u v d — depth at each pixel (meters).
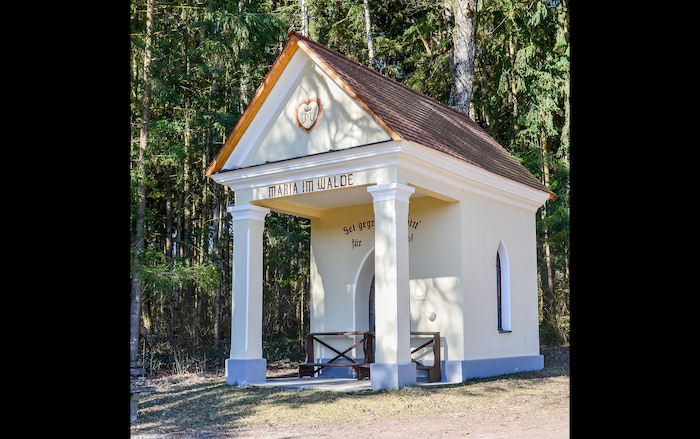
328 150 13.98
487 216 15.74
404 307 12.62
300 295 28.80
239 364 14.45
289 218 26.64
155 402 12.59
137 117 21.97
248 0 24.03
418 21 28.47
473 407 10.62
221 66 22.98
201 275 20.28
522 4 26.31
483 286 15.28
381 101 14.19
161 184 27.44
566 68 25.33
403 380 12.42
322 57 13.96
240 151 15.43
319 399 11.65
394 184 12.60
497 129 28.95
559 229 25.73
